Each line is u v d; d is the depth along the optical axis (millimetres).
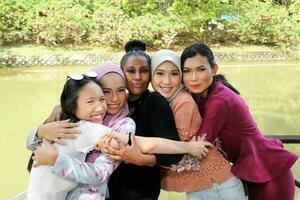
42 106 7117
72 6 11633
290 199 1983
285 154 1934
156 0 12461
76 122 1611
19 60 10141
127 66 1799
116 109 1695
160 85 1809
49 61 10297
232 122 1825
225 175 1841
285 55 11961
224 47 12180
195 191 1853
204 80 1782
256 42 12742
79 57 10539
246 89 8531
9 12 11117
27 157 4988
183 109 1737
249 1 12930
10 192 4121
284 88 8703
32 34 11430
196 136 1767
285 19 12656
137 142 1611
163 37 11781
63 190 1547
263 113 6867
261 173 1880
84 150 1559
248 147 1869
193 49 1796
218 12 12562
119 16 11695
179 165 1789
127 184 1764
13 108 6961
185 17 12055
